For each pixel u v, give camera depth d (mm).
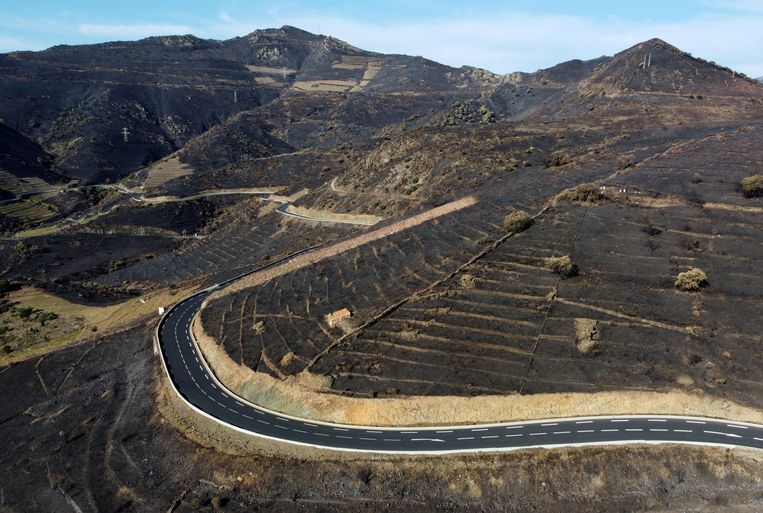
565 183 90188
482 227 78000
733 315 54250
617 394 48219
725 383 47938
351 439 47969
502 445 45469
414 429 48344
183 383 59656
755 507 39375
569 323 55688
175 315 79000
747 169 81562
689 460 42750
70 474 50156
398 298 63781
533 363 51625
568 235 70375
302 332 61938
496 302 59812
